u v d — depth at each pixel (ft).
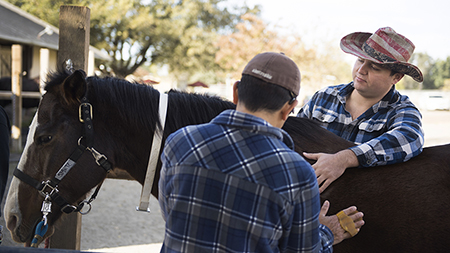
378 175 5.12
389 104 6.34
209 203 3.09
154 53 67.26
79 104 4.97
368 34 6.57
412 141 5.34
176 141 3.41
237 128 3.26
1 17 41.50
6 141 5.55
